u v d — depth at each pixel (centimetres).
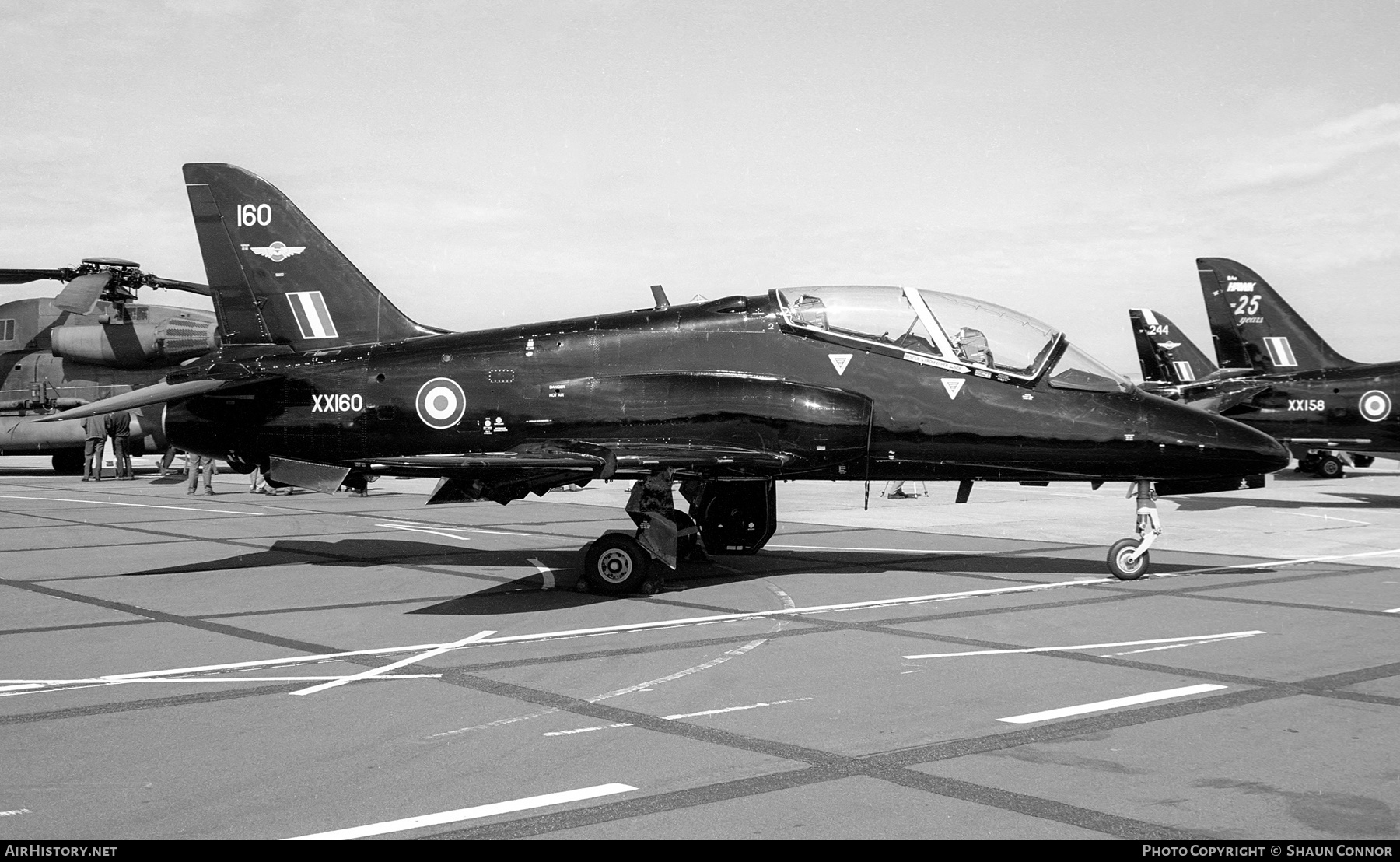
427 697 655
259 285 1282
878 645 803
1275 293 2473
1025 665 733
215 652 787
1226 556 1324
